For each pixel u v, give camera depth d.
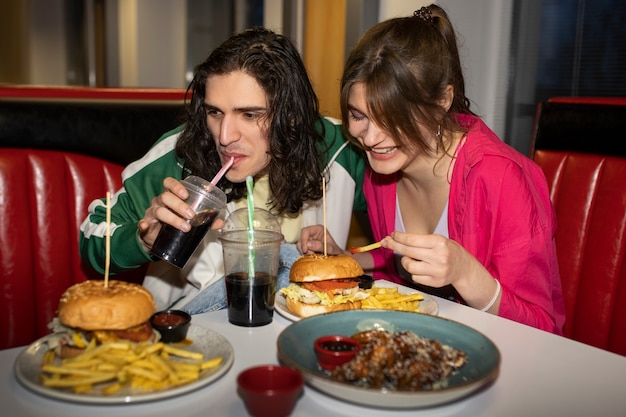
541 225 1.54
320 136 1.77
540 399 0.92
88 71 6.44
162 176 1.72
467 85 3.18
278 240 1.18
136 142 2.04
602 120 1.98
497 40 3.20
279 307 1.26
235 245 1.17
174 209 1.21
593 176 1.99
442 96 1.51
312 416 0.86
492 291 1.39
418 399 0.82
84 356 0.90
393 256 1.89
